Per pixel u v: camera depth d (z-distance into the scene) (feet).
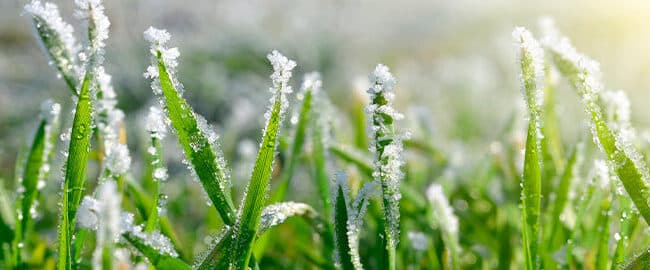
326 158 1.19
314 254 1.12
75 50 0.87
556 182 1.09
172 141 2.23
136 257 0.88
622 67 3.52
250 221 0.80
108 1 3.74
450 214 1.01
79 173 0.82
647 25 4.44
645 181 0.79
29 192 0.98
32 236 1.23
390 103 0.81
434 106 2.90
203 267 0.80
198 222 1.61
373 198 1.18
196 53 3.93
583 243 1.07
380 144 0.81
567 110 2.55
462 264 1.17
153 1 4.29
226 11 4.60
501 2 5.55
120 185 0.86
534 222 0.85
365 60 4.91
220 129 2.55
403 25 5.50
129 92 2.97
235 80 3.49
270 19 4.62
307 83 1.10
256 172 0.80
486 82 3.11
